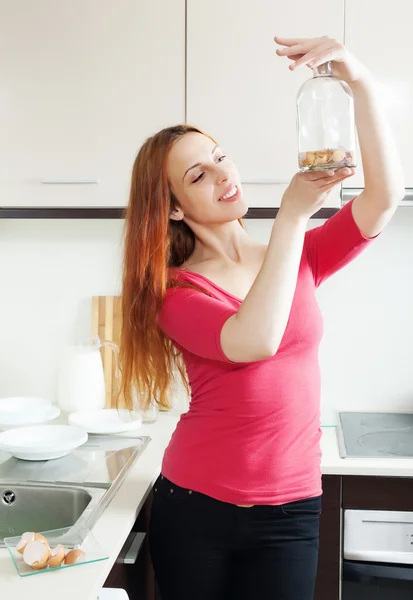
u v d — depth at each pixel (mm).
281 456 1339
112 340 2469
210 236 1469
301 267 1430
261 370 1332
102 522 1400
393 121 1974
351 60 1268
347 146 1142
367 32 1956
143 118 2025
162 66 2008
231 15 1978
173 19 1994
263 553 1351
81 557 1208
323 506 1907
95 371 2340
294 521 1345
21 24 2039
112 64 2023
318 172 1109
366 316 2402
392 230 2381
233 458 1344
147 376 1564
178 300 1338
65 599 1075
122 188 2047
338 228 1449
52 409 2227
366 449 1999
